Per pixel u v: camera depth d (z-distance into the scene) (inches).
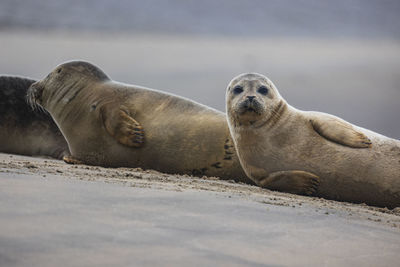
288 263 450.9
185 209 579.8
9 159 1128.8
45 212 494.9
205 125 1195.3
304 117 1044.5
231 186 953.5
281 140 1022.4
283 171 1010.1
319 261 467.5
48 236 431.5
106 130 1243.8
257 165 1036.5
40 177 684.7
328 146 995.9
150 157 1217.4
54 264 381.4
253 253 462.6
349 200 992.2
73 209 517.3
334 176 978.1
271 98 1039.0
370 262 483.8
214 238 488.7
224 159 1170.0
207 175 1188.5
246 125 1037.8
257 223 564.4
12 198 531.2
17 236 423.2
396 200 961.5
